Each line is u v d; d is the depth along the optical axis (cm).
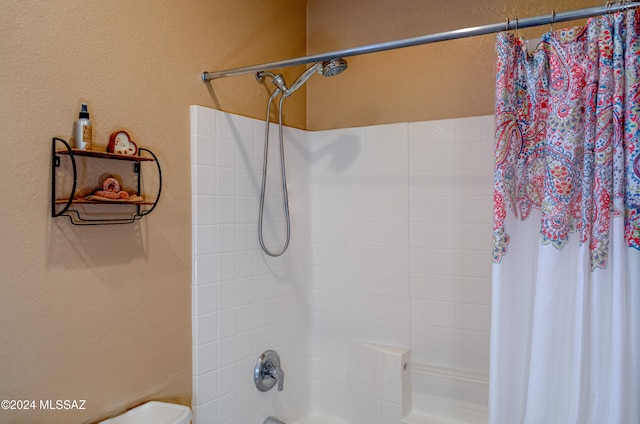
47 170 124
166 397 158
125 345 145
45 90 123
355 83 226
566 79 122
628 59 113
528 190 131
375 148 217
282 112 220
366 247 219
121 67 143
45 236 123
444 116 203
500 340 128
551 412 122
